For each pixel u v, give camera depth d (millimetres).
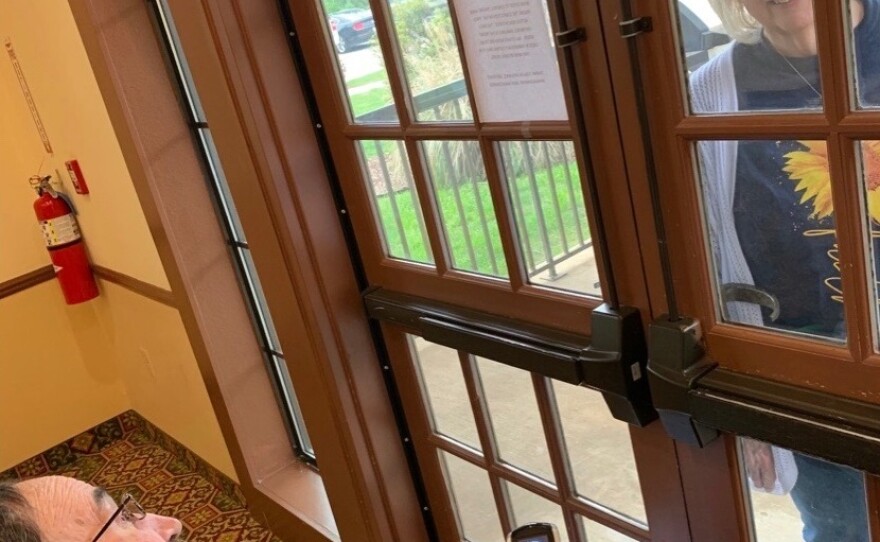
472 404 1758
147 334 2846
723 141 1092
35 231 3127
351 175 1740
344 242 1819
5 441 3172
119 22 2121
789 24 953
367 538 2041
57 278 3051
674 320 1207
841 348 1058
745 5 983
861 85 924
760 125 1010
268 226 1773
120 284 2832
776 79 994
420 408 1922
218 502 2787
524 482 1747
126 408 3408
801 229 1069
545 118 1296
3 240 3064
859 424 1015
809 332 1110
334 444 1961
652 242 1211
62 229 2930
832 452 1038
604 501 1611
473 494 1955
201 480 2943
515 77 1303
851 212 966
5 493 1010
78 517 1032
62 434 3285
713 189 1134
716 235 1161
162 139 2234
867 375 1028
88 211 2801
